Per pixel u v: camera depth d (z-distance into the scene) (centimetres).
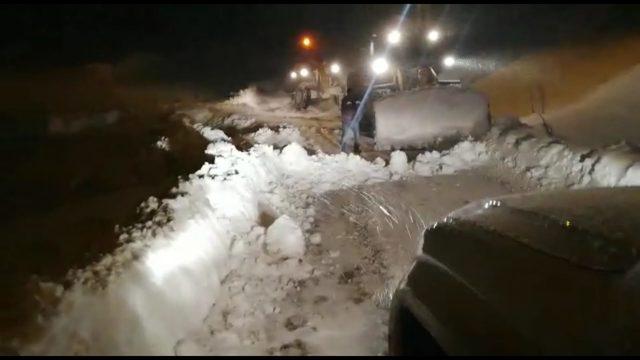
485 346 270
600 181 721
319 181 839
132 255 399
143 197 546
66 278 362
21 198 564
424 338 307
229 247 536
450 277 324
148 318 364
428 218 667
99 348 323
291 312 445
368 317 434
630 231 307
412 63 1231
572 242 305
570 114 1172
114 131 959
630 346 252
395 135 981
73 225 469
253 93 2148
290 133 1262
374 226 647
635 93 1170
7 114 1048
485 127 988
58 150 787
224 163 704
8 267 387
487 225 343
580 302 270
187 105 1706
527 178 804
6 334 310
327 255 564
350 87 1166
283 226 557
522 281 291
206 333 404
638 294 271
